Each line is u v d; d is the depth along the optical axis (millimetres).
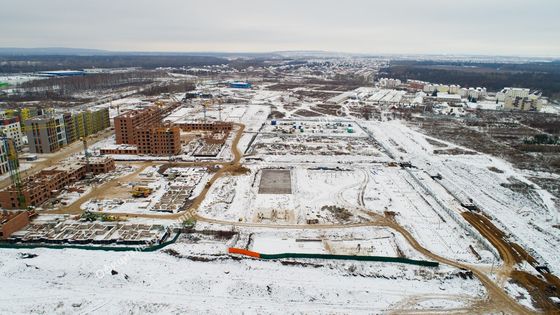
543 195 123188
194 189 122375
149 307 66000
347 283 74375
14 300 67000
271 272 77375
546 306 69062
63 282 72562
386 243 91875
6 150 133625
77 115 183125
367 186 129250
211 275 75875
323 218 104062
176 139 161625
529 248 89562
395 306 67812
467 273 77750
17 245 86500
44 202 109812
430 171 145750
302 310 66312
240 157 159875
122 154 160125
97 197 114250
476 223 101250
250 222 100562
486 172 145375
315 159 159250
